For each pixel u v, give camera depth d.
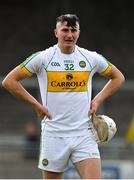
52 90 13.58
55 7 57.03
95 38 55.28
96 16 57.25
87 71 13.66
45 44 55.03
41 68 13.62
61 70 13.54
